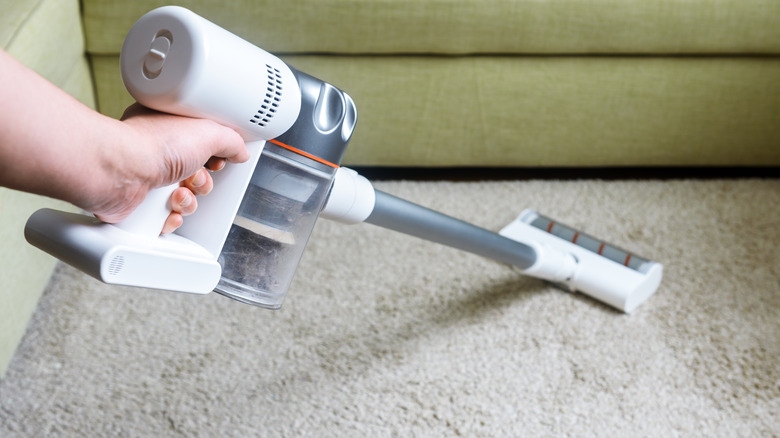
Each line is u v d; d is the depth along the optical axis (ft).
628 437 3.13
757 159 5.16
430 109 4.64
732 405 3.32
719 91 4.85
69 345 3.34
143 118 1.57
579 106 4.76
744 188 5.07
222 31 1.66
